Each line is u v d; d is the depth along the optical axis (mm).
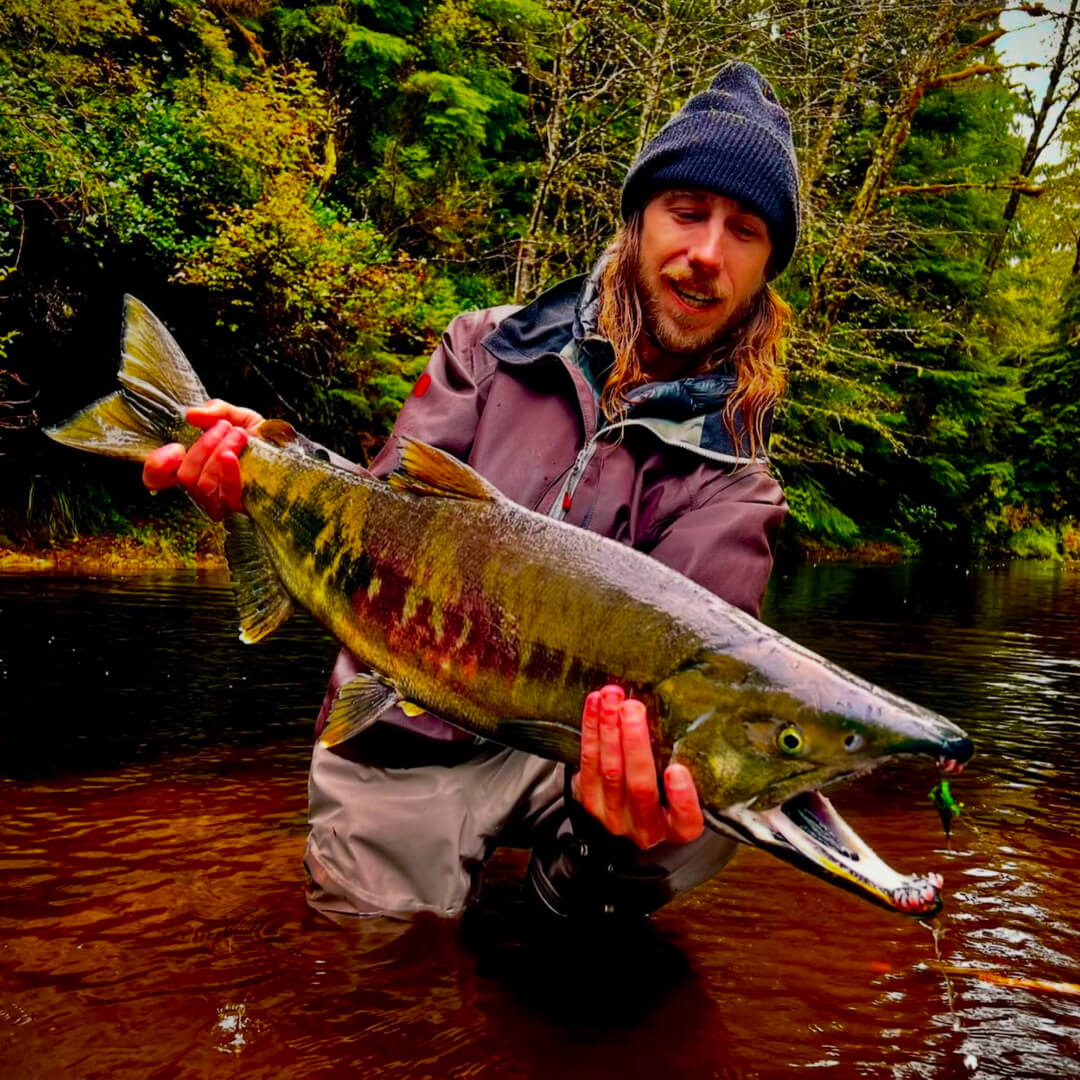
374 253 6469
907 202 9695
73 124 5348
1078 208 11852
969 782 1903
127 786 1644
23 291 5535
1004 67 6512
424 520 1000
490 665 930
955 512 12562
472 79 7977
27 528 5719
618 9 5051
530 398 1230
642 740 808
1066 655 3682
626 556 894
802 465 9469
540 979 1010
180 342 6301
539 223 5352
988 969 1081
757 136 1156
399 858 1167
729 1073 842
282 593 1131
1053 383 13172
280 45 7359
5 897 1174
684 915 1217
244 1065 822
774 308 1277
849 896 1293
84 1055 828
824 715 781
